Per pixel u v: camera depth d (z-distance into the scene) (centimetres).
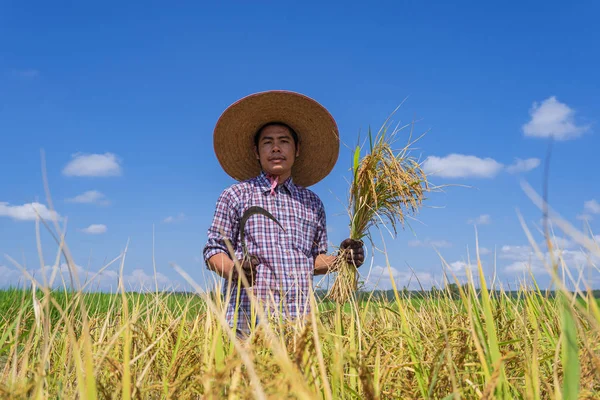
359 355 194
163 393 182
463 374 185
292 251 411
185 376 160
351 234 384
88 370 134
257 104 464
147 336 228
